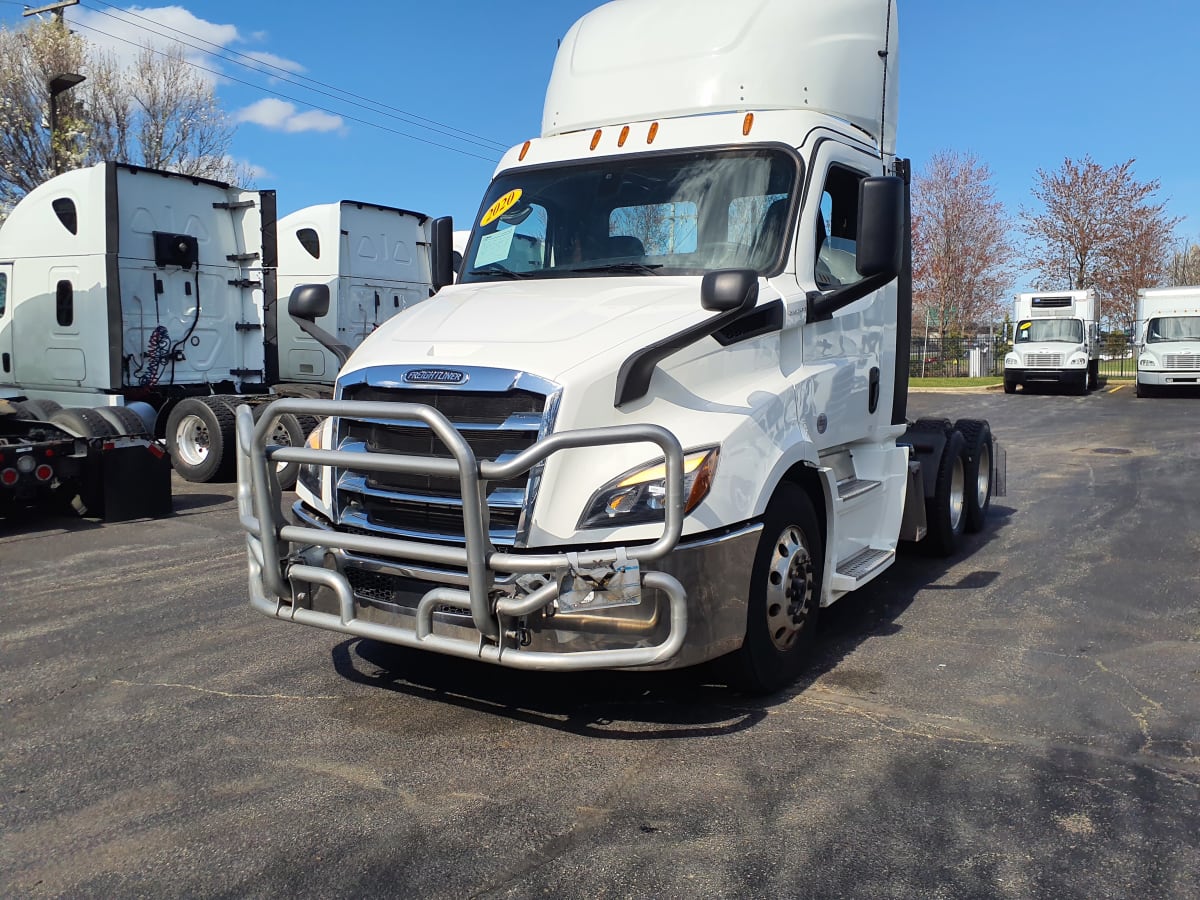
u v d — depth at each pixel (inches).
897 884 118.3
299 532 163.2
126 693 185.5
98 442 358.3
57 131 1074.7
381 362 166.9
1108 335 1699.1
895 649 210.5
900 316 247.3
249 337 509.4
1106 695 181.8
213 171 1310.3
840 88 225.1
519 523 149.6
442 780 147.3
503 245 219.0
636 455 151.9
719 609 156.4
